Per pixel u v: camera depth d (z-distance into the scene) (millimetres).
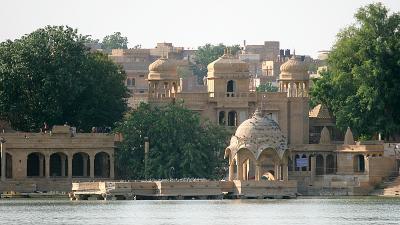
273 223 198125
